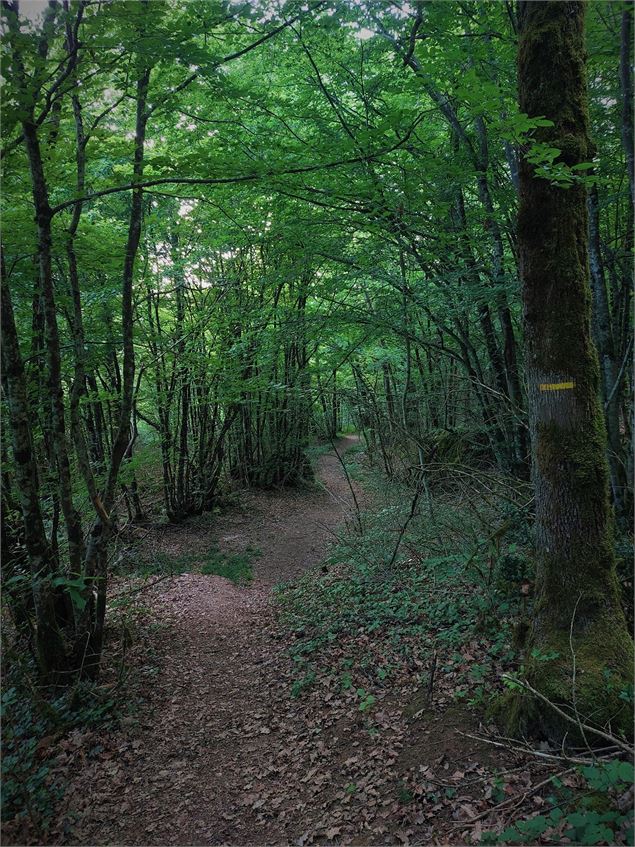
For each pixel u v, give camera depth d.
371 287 8.24
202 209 10.00
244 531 12.94
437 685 4.73
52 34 4.05
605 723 3.30
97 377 11.58
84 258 6.51
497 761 3.64
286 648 6.68
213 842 3.80
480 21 6.29
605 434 3.79
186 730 5.23
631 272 6.80
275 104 6.93
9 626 5.82
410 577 7.23
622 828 2.59
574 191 3.63
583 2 3.64
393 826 3.44
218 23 4.98
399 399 11.20
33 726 4.88
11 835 3.78
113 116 7.50
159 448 12.48
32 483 5.16
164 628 7.61
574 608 3.70
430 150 7.32
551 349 3.73
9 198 5.84
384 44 6.86
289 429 16.11
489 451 9.60
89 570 5.85
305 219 7.36
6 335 4.86
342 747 4.44
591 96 5.59
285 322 8.66
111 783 4.47
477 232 7.36
